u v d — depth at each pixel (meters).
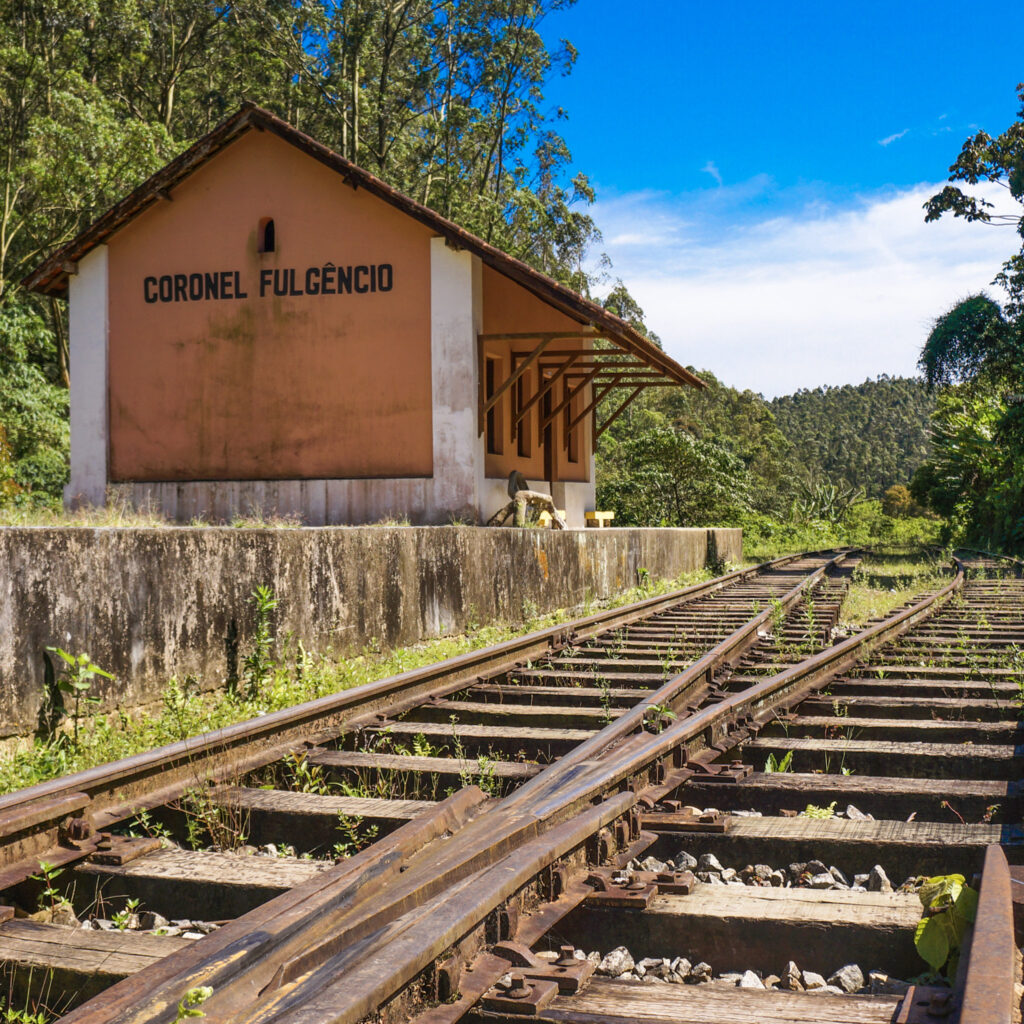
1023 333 33.12
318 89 37.91
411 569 9.23
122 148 28.17
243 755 4.70
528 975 2.48
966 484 41.44
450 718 6.10
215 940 2.41
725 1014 2.32
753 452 84.38
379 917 2.48
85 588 5.60
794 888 3.16
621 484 36.97
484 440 17.88
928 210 30.91
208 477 17.06
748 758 5.09
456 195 39.47
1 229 28.00
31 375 25.00
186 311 17.11
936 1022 2.19
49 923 3.09
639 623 11.39
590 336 16.28
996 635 10.03
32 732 5.22
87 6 30.30
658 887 3.11
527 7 37.22
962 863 3.38
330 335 16.61
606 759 4.06
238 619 6.91
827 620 11.33
